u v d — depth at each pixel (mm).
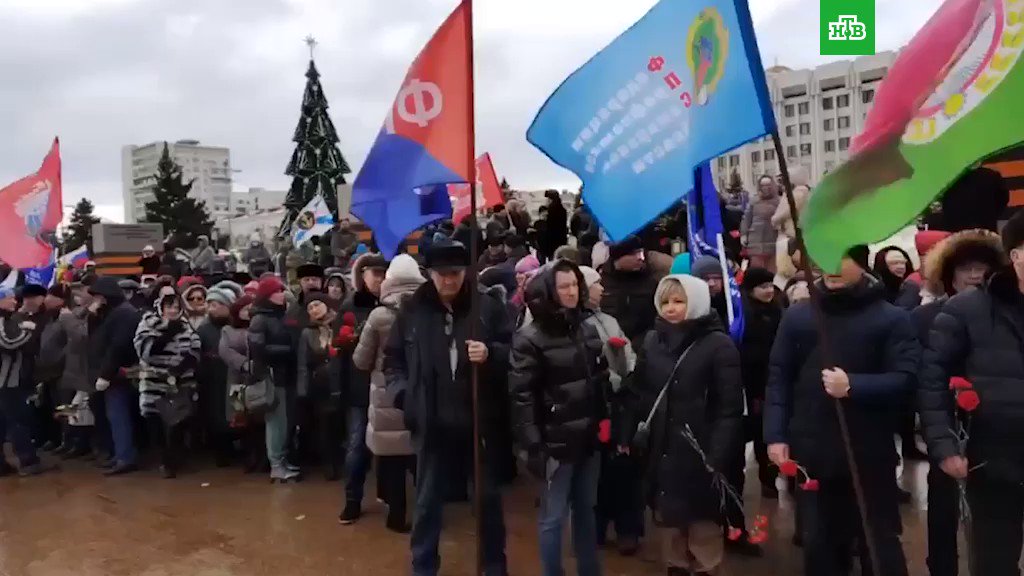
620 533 5195
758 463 6195
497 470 4492
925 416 3453
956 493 4121
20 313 8359
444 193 4898
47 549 5848
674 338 4250
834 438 3721
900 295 5680
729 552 5102
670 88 3777
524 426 4066
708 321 4203
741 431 4250
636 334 5672
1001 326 3334
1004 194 5098
